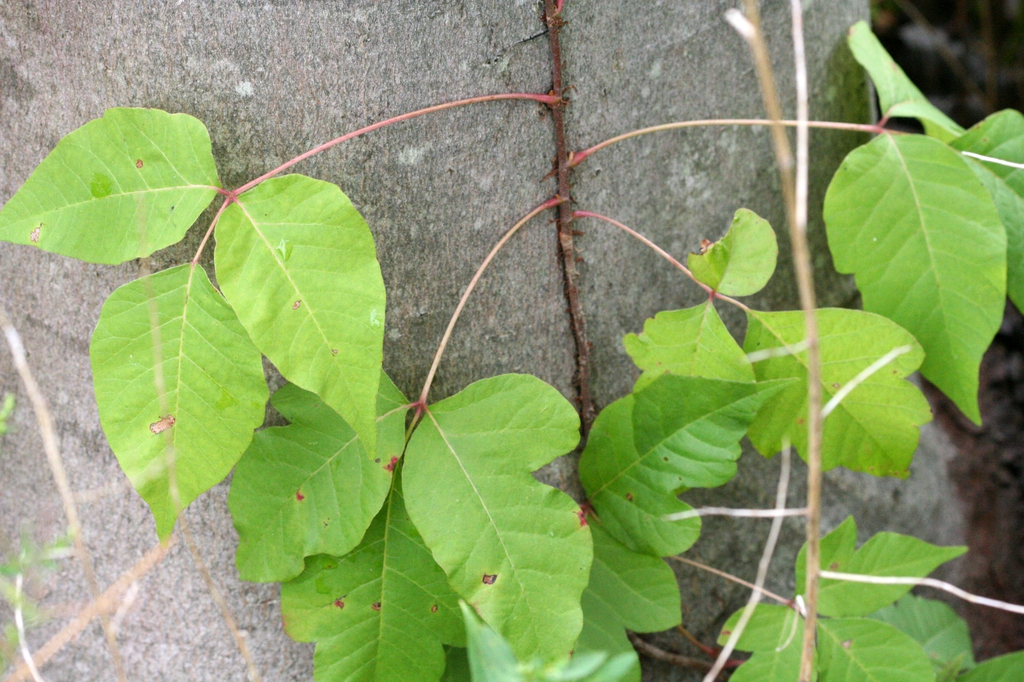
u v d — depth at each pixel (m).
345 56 0.71
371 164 0.73
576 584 0.70
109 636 0.68
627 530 0.75
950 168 0.74
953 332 0.74
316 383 0.68
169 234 0.69
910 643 0.75
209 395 0.69
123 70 0.71
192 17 0.71
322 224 0.69
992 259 0.73
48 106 0.72
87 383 0.76
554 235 0.76
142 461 0.69
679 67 0.76
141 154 0.69
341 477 0.72
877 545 0.76
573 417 0.71
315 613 0.72
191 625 0.77
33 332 0.75
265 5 0.71
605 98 0.75
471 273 0.75
